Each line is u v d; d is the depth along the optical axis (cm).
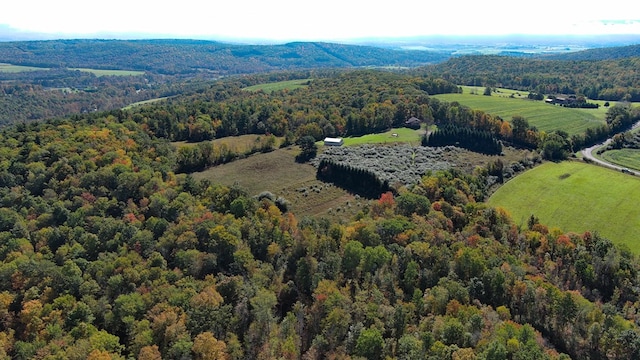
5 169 9981
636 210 11588
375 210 10094
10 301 6450
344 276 7756
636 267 8531
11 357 5625
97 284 6919
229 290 7044
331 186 12625
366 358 5728
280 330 6438
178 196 9875
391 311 6594
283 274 7931
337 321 6362
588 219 11288
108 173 9956
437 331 6075
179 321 6128
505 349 5469
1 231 8169
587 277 8138
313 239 8300
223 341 6038
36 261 7206
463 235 9050
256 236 8525
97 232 8331
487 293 7394
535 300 7144
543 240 9119
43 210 8800
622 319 6725
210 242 7944
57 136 12162
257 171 13700
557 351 6538
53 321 6116
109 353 5534
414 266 7569
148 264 7344
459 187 11638
